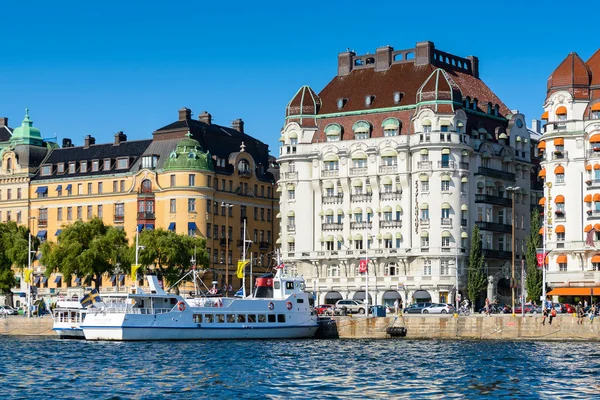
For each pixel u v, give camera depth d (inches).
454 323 5334.6
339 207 7455.7
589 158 6501.0
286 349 4709.6
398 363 4050.2
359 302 6855.3
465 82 7795.3
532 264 6683.1
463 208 7165.4
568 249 6466.5
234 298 5438.0
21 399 3125.0
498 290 7406.5
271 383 3479.3
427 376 3636.8
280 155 7696.9
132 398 3149.6
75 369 3868.1
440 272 7076.8
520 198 7859.3
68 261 6579.7
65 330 5472.4
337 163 7480.3
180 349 4699.8
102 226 6850.4
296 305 5521.7
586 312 5723.4
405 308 6382.9
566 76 6633.9
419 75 7470.5
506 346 4785.9
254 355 4402.1
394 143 7273.6
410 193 7219.5
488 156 7500.0
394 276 7204.7
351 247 7391.7
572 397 3171.8
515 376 3627.0
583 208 6481.3
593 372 3725.4
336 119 7583.7
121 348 4753.9
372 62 7815.0
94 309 5246.1
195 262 6924.2
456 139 7165.4
